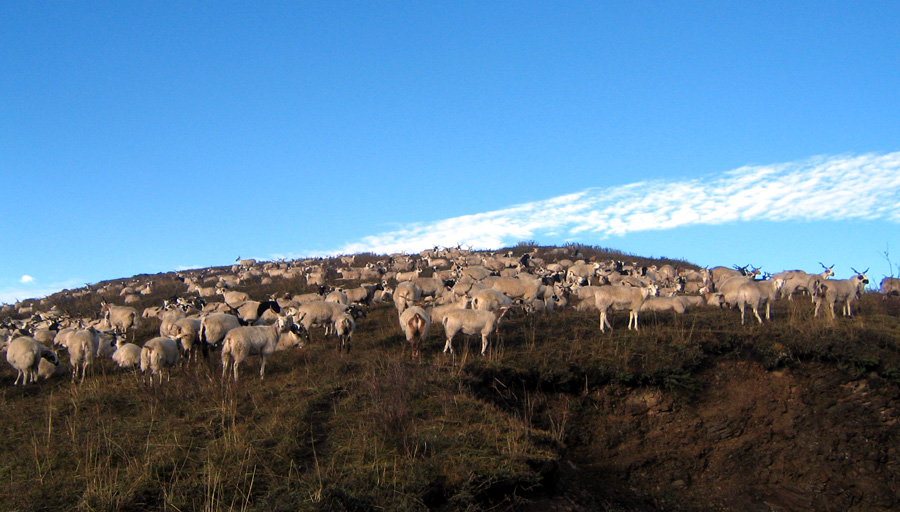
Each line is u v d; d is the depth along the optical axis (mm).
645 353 17859
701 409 17156
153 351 16500
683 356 17688
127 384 16609
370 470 11352
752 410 17203
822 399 17344
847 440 16875
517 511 11742
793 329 19609
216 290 36875
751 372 17906
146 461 11398
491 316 18094
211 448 11914
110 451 11758
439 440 12484
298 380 16172
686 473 16250
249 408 14250
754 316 22484
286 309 21328
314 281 37500
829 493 16141
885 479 16422
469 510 10875
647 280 32250
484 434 13047
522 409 16234
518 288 25516
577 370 17141
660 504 15258
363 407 13922
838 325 20031
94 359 20094
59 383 17844
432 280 28922
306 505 9930
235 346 16094
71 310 36469
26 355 17484
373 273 38969
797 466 16562
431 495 11094
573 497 13695
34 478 10969
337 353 18500
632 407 17000
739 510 15469
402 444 12117
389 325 22906
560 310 25234
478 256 43219
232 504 10086
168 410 14250
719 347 18344
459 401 14398
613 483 15578
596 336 19781
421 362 17031
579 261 40406
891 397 17297
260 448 12008
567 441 16062
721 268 34656
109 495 10219
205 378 16359
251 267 49219
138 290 40719
